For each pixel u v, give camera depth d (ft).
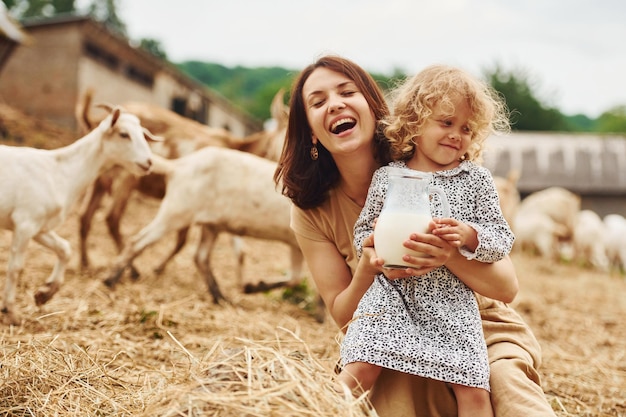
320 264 10.78
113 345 15.06
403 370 8.61
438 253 8.58
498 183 44.65
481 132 9.53
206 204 21.59
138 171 19.16
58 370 11.42
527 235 56.85
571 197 61.41
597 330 25.89
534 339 10.03
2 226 16.93
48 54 72.18
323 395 7.61
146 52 79.97
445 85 9.23
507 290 9.38
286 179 10.63
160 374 11.25
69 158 18.03
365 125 10.00
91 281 22.11
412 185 8.79
